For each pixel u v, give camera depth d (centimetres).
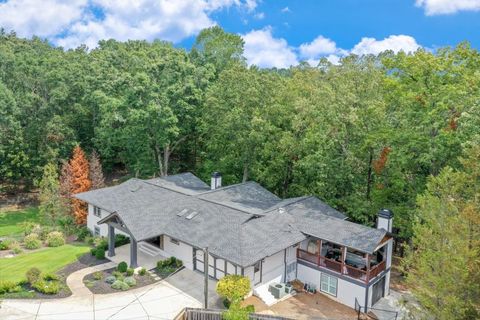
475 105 2380
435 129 2722
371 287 2469
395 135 2864
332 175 3369
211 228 2727
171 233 2781
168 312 2228
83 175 4003
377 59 3862
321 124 3319
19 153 4803
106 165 5744
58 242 3438
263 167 4062
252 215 2773
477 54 2789
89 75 5159
